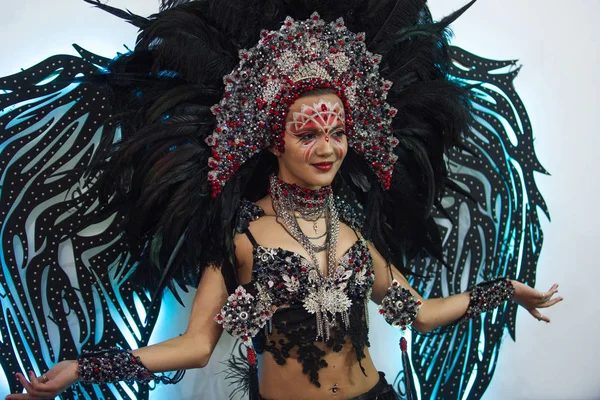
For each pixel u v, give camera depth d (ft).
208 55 6.29
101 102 7.64
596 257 9.50
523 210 9.14
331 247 6.40
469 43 8.84
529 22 9.11
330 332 6.29
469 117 7.14
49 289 7.55
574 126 9.34
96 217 6.61
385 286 7.04
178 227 6.35
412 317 6.77
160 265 6.87
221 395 8.25
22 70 7.38
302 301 6.16
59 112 7.53
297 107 6.17
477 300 7.15
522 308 9.29
